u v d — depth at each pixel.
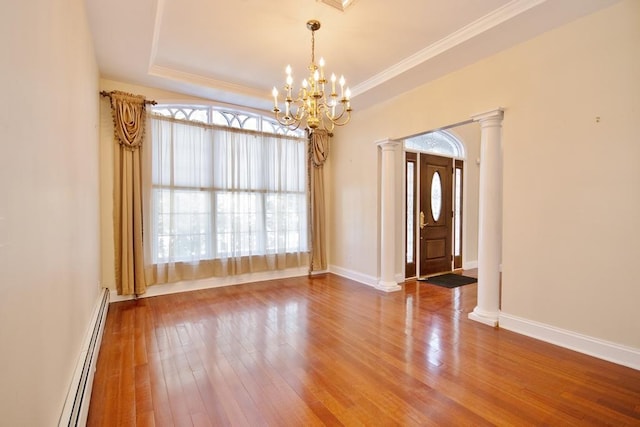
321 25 2.76
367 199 4.71
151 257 3.91
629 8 2.21
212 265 4.43
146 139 3.86
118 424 1.64
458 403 1.82
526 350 2.49
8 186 0.84
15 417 0.86
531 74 2.74
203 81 3.88
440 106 3.56
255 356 2.40
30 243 1.01
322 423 1.65
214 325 3.03
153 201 3.94
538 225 2.70
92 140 2.79
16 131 0.91
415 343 2.63
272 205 4.89
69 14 1.72
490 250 3.06
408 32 2.86
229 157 4.50
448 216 5.56
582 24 2.43
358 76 3.80
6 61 0.84
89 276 2.41
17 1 0.93
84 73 2.28
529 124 2.76
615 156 2.28
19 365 0.89
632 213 2.20
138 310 3.44
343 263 5.21
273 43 3.08
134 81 3.74
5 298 0.81
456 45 2.87
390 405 1.80
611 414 1.72
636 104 2.18
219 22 2.73
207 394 1.91
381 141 4.35
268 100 4.40
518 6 2.40
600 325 2.35
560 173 2.57
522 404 1.81
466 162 5.77
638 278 2.18
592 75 2.38
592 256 2.39
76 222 1.87
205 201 4.33
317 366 2.25
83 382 1.62
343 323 3.10
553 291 2.61
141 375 2.12
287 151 5.05
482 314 3.10
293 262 5.15
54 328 1.28
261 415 1.72
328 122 5.34
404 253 4.90
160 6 2.44
